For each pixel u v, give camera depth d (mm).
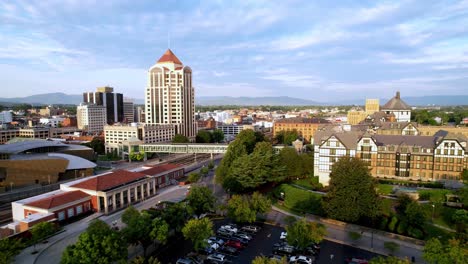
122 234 67562
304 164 131125
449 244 60562
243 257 72375
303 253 73312
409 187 107938
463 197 85875
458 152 112312
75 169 156375
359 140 125875
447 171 114500
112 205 105500
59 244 79625
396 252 73875
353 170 87875
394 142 125250
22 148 161375
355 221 91062
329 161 120000
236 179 116125
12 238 75562
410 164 120125
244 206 87125
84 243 58688
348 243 79375
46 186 138125
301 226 72000
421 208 82875
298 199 106562
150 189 125250
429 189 101750
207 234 71188
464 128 183000
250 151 174250
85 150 185750
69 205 96250
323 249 76188
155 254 73500
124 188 110750
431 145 117562
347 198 87000
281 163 129750
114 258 60188
